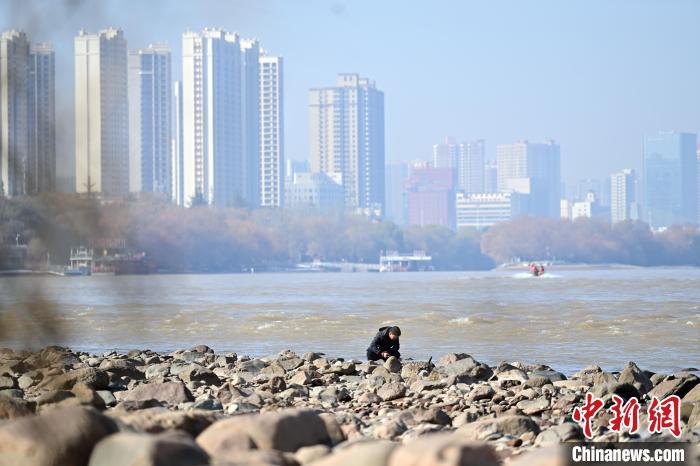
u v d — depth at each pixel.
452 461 12.36
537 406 25.27
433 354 51.62
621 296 153.12
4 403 20.69
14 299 54.16
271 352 54.72
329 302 136.00
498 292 177.12
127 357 45.06
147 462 12.80
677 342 58.69
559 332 67.94
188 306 122.12
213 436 15.16
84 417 14.33
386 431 20.22
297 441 15.81
